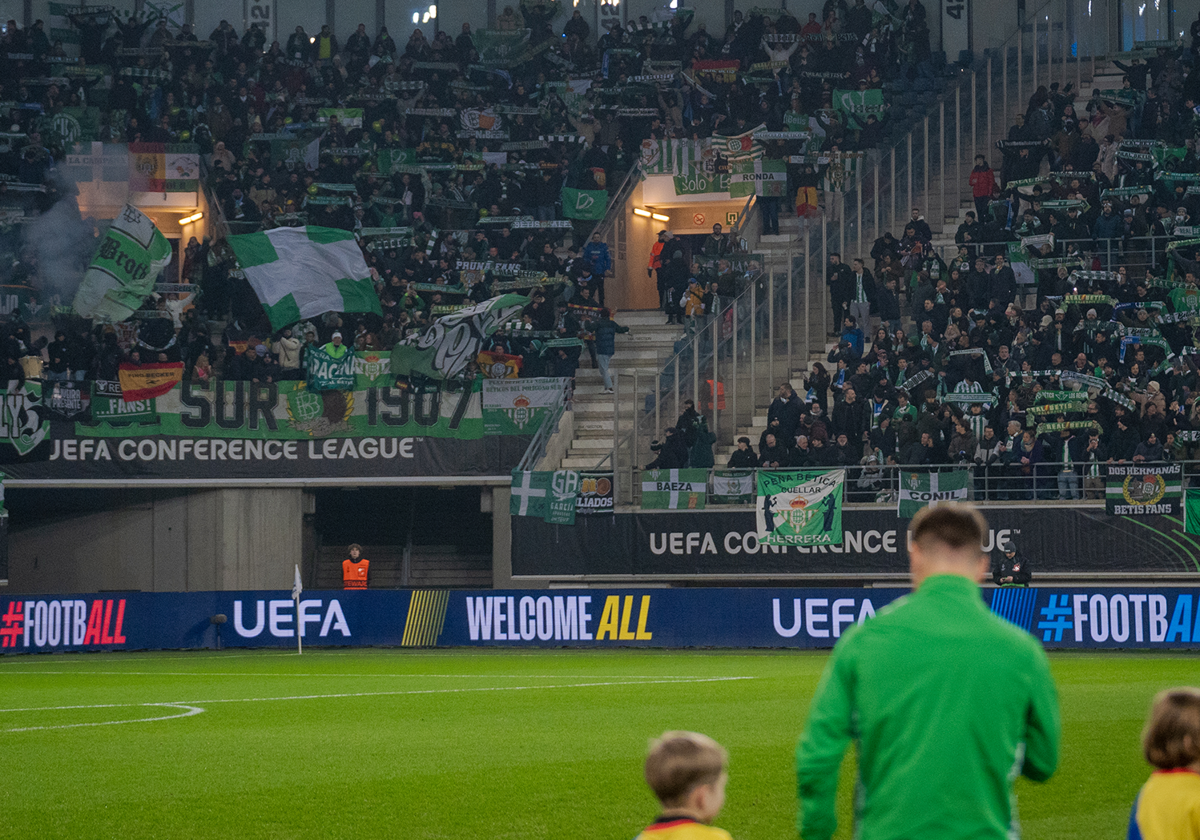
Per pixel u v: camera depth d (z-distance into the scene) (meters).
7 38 141.88
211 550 121.38
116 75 143.00
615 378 113.50
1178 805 16.03
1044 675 15.64
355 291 120.44
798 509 106.25
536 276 127.75
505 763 42.75
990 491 101.50
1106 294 110.31
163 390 119.19
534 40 148.50
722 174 137.50
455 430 119.81
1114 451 100.62
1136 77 131.75
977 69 134.38
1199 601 87.69
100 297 116.19
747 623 95.75
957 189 132.62
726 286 124.62
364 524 134.25
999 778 15.27
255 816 35.06
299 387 120.56
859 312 118.50
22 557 125.38
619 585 110.88
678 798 14.57
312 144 138.62
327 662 88.06
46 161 134.50
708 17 155.00
